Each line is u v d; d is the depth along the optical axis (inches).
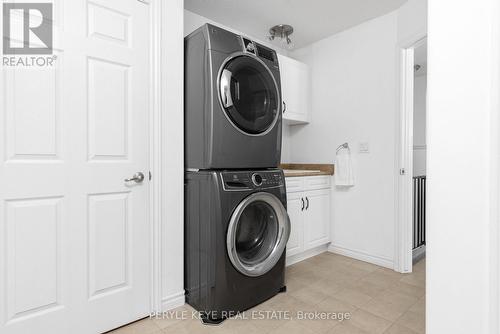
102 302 61.3
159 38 68.5
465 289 21.0
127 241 64.9
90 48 59.4
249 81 73.7
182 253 73.7
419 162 146.6
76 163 57.8
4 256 50.6
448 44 21.8
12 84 51.3
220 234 65.7
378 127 102.5
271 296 77.7
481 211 20.1
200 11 98.6
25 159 52.5
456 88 21.4
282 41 123.0
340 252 113.8
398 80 95.9
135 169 65.9
